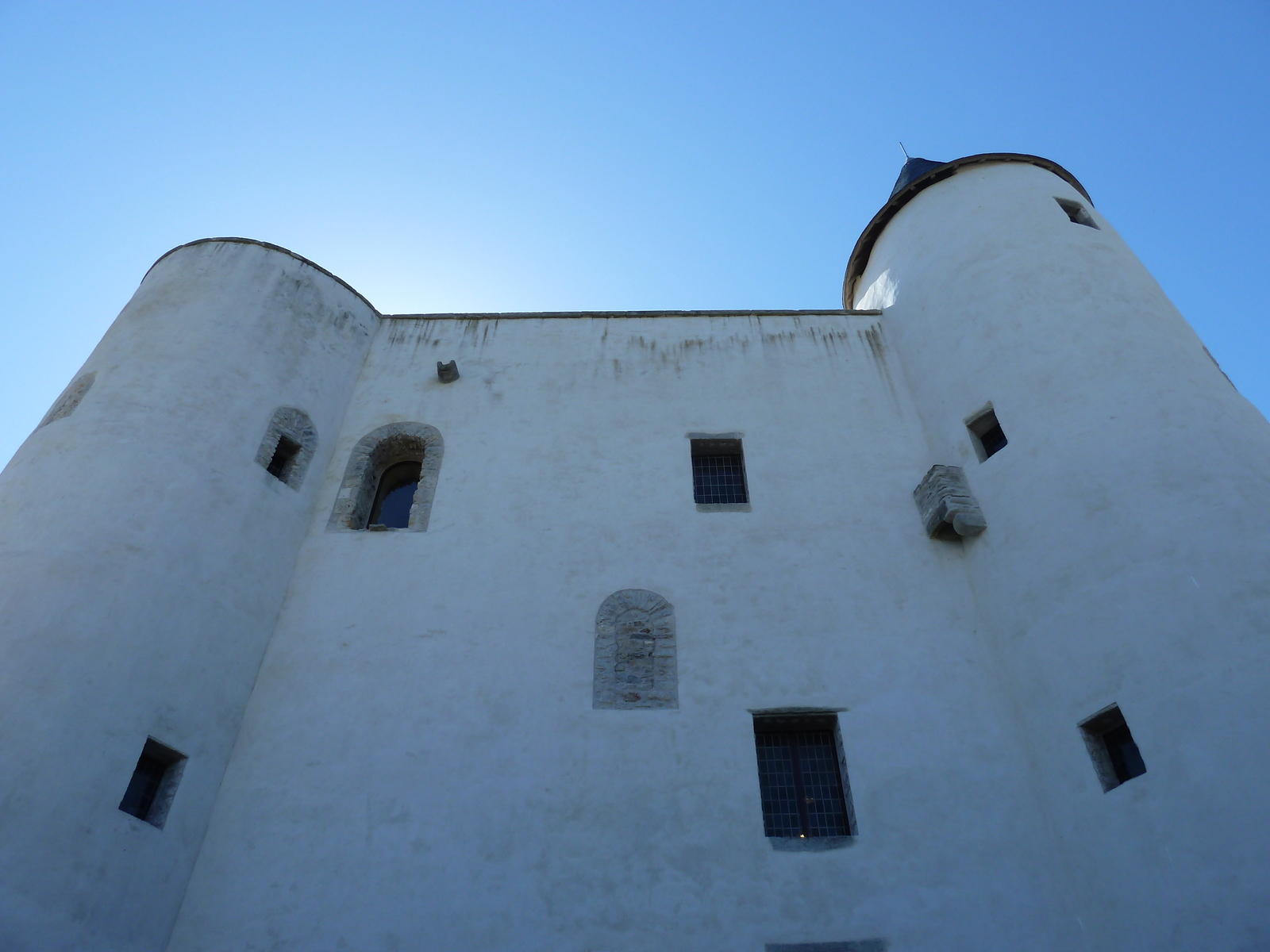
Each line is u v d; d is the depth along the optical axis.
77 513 11.88
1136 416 12.42
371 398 16.33
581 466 15.12
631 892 10.52
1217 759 9.60
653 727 11.91
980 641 12.76
